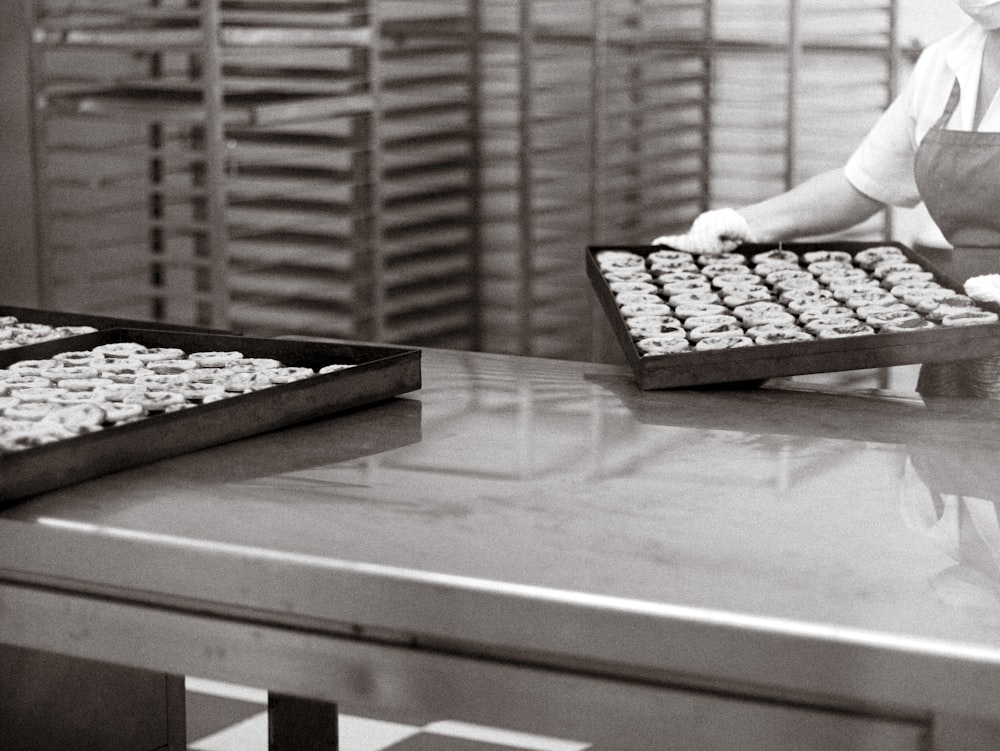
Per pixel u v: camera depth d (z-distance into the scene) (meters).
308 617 1.62
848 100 6.40
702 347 2.47
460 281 7.15
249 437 2.14
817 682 1.39
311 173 6.11
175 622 1.70
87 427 1.97
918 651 1.34
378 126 6.00
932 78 3.15
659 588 1.50
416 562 1.58
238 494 1.85
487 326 7.33
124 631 1.73
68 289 6.45
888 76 6.18
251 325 6.58
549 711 1.51
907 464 1.98
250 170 6.03
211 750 3.44
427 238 7.30
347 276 6.19
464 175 7.28
